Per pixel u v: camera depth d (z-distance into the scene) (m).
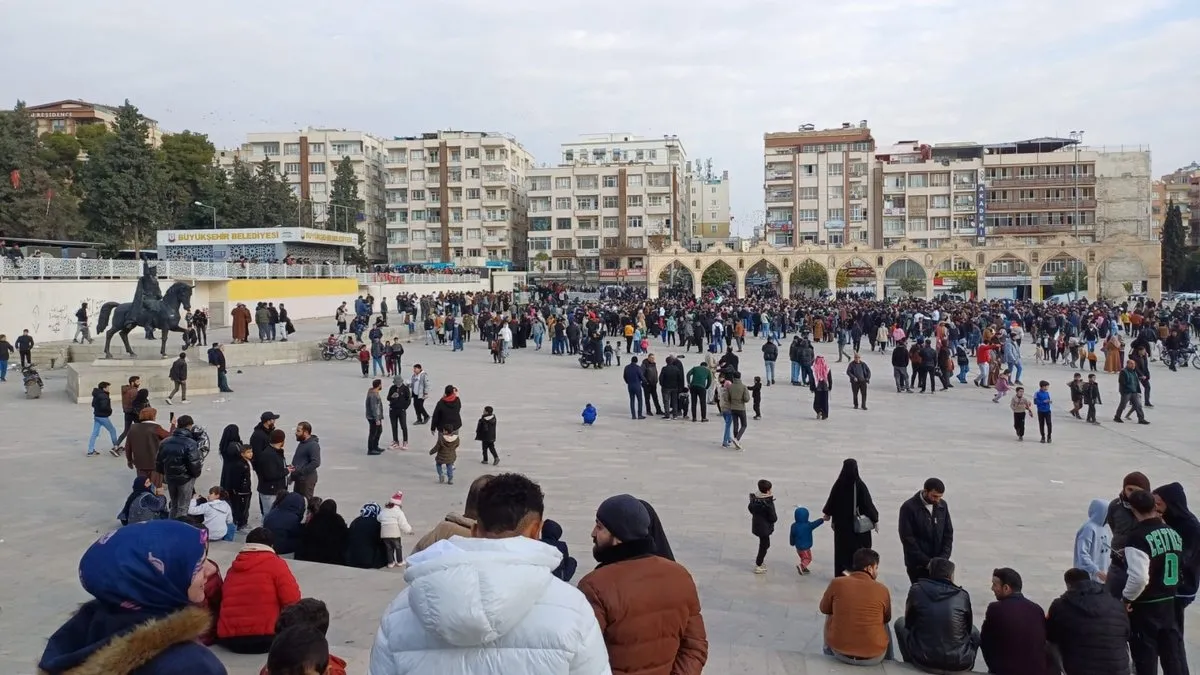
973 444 21.08
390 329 48.59
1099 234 108.38
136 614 2.98
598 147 134.12
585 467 18.58
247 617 7.24
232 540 12.45
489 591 2.83
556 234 117.06
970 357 41.28
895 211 111.62
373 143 117.25
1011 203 107.88
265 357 37.69
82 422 23.05
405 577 3.02
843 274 109.56
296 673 3.61
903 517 9.84
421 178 116.50
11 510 14.43
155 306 30.83
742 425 20.61
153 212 59.88
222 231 61.62
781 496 16.22
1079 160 106.56
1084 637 7.14
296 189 113.31
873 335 45.78
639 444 21.09
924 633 7.80
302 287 59.25
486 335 47.78
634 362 24.84
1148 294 81.44
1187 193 135.00
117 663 2.80
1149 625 7.62
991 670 7.63
